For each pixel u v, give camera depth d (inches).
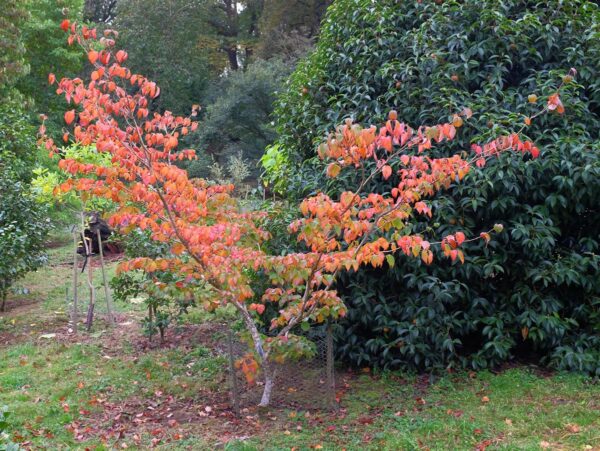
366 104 221.3
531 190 205.5
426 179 161.2
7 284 307.3
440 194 204.2
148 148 167.9
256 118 899.4
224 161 911.7
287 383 204.7
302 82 254.7
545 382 196.9
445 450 155.6
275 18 1119.0
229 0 1325.0
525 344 228.7
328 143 145.1
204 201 170.9
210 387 206.1
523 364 217.3
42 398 195.9
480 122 204.7
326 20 252.8
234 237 173.0
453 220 199.6
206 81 1141.1
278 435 167.9
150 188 167.2
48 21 729.0
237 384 202.4
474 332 225.0
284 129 263.4
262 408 183.0
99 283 383.6
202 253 172.2
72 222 426.9
